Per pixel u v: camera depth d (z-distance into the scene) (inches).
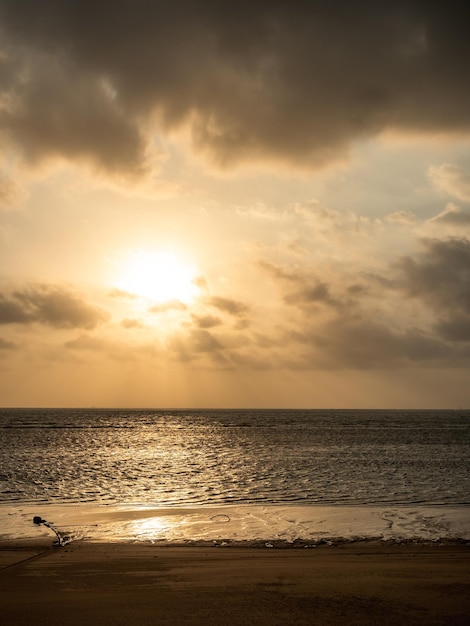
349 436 4950.8
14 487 1716.3
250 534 997.2
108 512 1242.0
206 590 593.0
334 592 579.2
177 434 5413.4
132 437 4874.5
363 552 848.9
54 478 1963.6
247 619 489.4
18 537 964.0
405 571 687.1
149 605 535.2
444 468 2315.5
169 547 883.4
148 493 1620.3
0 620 491.2
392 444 3880.4
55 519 1148.5
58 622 484.1
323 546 898.1
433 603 536.4
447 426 7416.3
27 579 655.1
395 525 1082.7
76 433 5349.4
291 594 572.4
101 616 500.4
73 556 801.6
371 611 511.8
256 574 670.5
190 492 1643.7
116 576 667.4
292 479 1962.4
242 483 1852.9
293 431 5999.0
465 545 908.0
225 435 5251.0
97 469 2292.1
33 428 6200.8
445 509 1285.7
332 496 1549.0
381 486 1760.6
